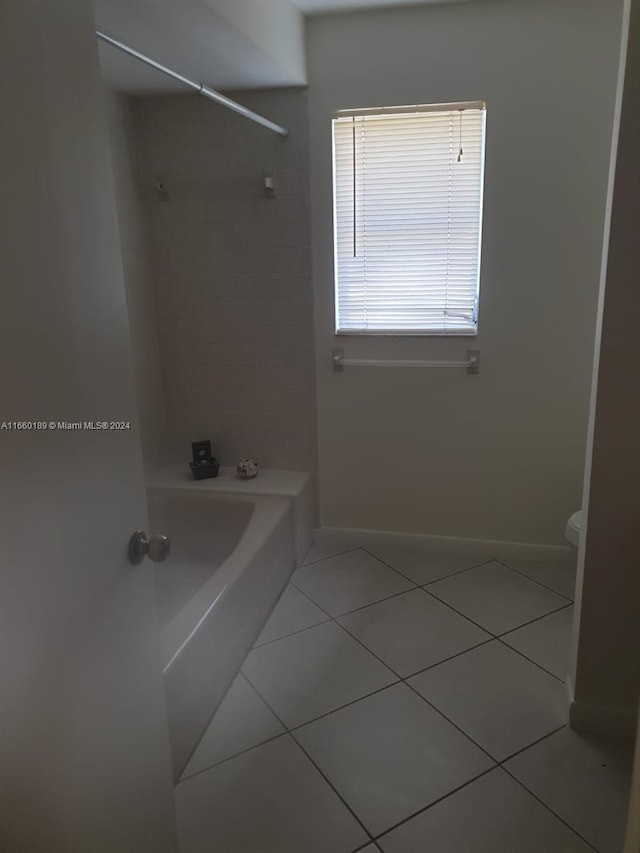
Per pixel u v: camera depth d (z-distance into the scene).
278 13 2.15
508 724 1.89
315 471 3.02
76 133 0.97
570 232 2.49
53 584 0.93
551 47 2.33
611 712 1.83
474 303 2.68
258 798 1.64
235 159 2.69
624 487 1.68
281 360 2.90
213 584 2.08
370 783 1.69
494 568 2.82
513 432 2.76
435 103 2.47
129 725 1.17
